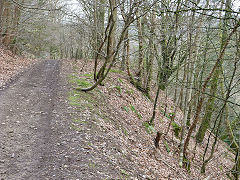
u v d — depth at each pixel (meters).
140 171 6.78
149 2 7.74
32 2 16.78
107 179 5.09
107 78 16.31
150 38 11.48
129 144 8.79
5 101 9.45
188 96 10.44
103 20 17.58
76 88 12.24
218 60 7.85
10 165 5.02
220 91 13.54
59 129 7.23
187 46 10.70
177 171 9.12
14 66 17.83
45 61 25.44
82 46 20.64
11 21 21.88
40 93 11.24
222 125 16.80
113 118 10.45
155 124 13.95
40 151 5.82
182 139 10.25
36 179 4.61
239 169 9.42
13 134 6.60
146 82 17.25
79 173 5.02
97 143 6.85
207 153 14.02
